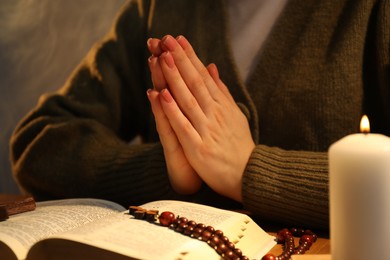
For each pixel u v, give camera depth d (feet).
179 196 2.72
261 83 2.99
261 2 3.07
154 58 2.56
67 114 3.19
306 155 2.56
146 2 3.41
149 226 2.15
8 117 5.01
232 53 3.05
